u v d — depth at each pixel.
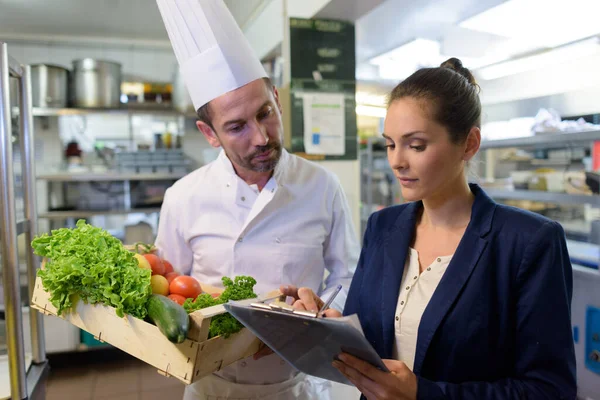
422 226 0.96
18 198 2.99
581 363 1.73
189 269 1.48
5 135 1.11
